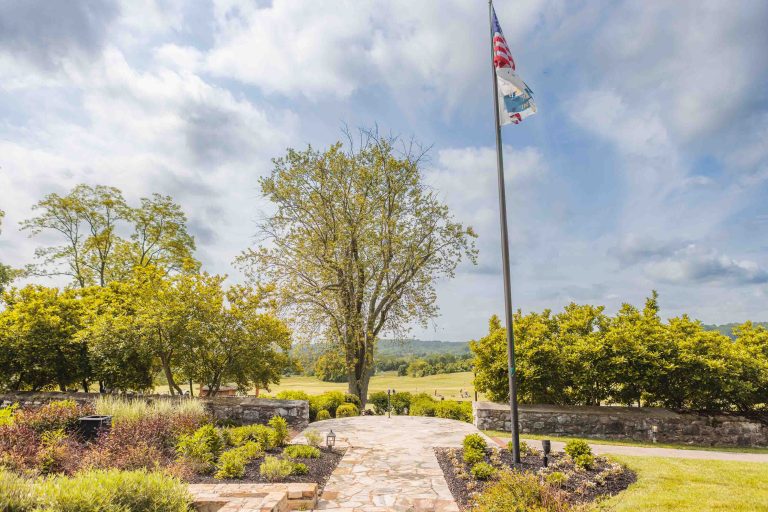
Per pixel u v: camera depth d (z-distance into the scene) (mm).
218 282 16250
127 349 15219
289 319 21047
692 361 14977
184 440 8562
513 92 9812
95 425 9203
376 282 21828
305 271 22031
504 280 9406
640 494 6836
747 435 14125
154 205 29422
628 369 15117
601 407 15039
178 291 15555
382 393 25125
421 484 7992
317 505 6828
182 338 14812
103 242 28109
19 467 6785
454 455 9984
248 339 15492
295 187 21828
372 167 22250
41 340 16109
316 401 19422
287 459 8727
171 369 17141
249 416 14453
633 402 16406
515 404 9055
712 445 13992
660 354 15297
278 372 16609
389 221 21797
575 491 7105
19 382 16828
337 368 22438
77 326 17266
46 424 8977
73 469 7195
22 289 17469
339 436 12797
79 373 16672
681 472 8086
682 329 16719
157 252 30141
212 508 5922
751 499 6508
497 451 9992
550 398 16062
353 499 7156
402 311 22328
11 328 16172
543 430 14539
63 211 27547
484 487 7473
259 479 7617
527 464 8805
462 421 16672
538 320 17547
